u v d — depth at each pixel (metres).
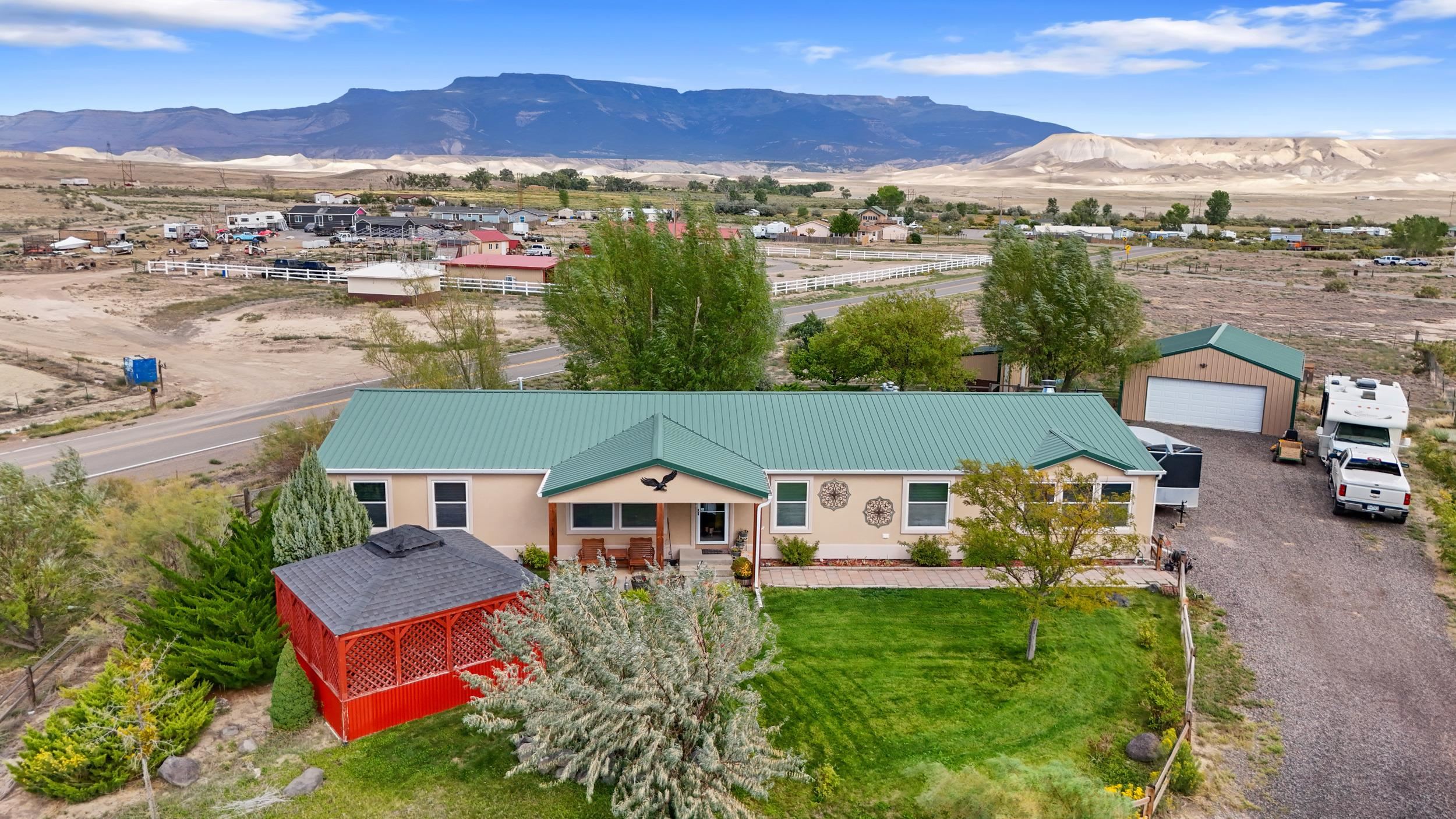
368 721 17.31
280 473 34.62
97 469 35.31
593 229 37.56
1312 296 88.19
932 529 26.17
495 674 15.86
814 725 18.00
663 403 27.77
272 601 20.33
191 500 23.25
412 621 17.36
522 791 15.66
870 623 22.33
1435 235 132.00
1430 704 18.73
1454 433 39.69
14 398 47.31
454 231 139.00
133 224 148.00
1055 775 14.84
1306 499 31.58
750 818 14.09
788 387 43.91
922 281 92.25
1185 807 15.50
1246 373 39.56
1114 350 40.66
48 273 90.38
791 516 25.97
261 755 16.75
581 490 23.20
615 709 13.80
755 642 16.16
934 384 40.59
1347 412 34.44
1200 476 33.62
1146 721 18.25
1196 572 25.31
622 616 15.50
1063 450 25.66
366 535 21.61
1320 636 21.72
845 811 15.50
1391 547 27.27
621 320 37.38
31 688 18.56
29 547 20.88
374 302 76.44
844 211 151.25
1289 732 17.78
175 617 19.08
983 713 18.44
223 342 62.28
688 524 25.62
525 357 56.62
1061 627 22.08
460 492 25.31
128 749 15.09
